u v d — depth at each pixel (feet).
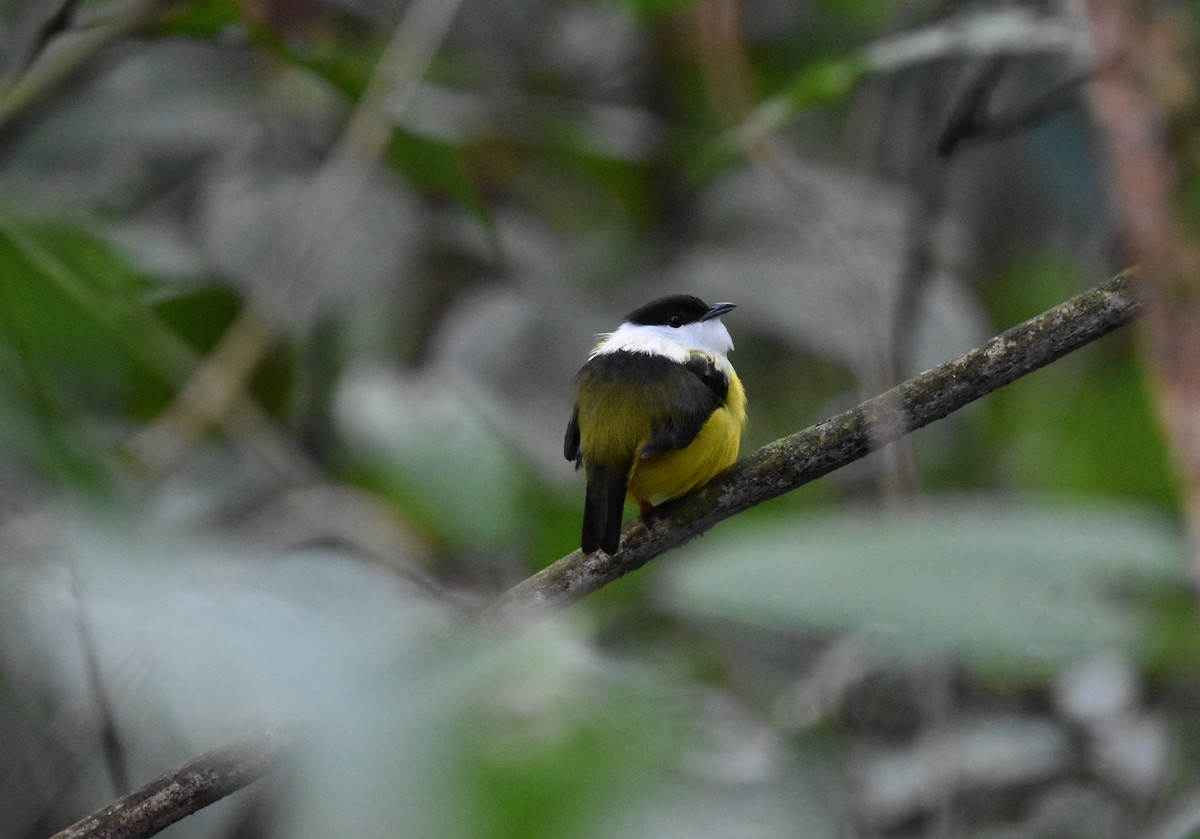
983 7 32.68
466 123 39.32
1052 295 41.45
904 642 6.20
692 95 42.88
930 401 17.22
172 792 14.11
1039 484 28.71
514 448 31.73
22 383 11.94
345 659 6.22
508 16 45.16
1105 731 27.68
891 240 34.88
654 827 5.58
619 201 41.57
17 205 18.24
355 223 36.47
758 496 19.69
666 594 6.75
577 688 6.23
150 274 30.30
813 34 43.11
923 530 6.84
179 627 6.58
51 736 21.18
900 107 37.83
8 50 34.81
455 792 5.51
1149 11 10.50
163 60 38.93
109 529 7.97
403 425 31.32
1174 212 9.13
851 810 22.30
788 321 35.65
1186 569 6.58
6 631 19.19
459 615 8.39
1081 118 31.35
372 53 31.42
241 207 36.58
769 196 38.06
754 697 25.59
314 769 5.59
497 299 35.27
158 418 25.73
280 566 8.04
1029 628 6.27
